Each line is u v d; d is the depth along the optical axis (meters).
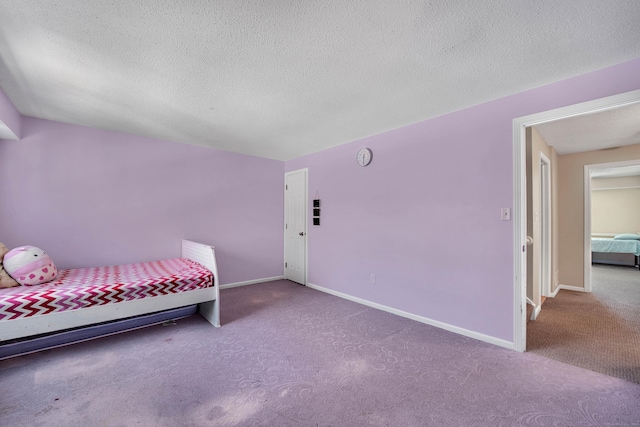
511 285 2.40
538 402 1.72
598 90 2.02
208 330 2.83
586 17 1.48
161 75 2.10
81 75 2.10
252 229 4.77
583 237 4.28
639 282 4.84
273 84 2.25
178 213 3.98
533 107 2.30
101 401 1.73
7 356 2.17
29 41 1.69
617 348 2.43
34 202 3.01
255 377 2.00
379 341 2.57
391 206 3.34
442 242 2.86
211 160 4.30
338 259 4.04
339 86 2.28
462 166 2.72
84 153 3.29
